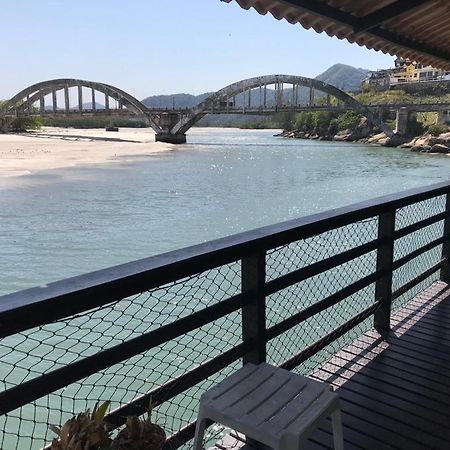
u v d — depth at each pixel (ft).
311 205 71.61
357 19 13.20
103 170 113.50
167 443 6.47
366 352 10.32
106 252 46.03
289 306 18.61
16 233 52.47
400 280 16.12
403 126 232.73
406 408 8.24
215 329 16.90
